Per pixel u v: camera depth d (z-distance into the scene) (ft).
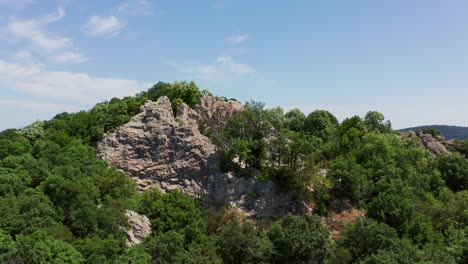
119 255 204.95
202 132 354.13
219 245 215.10
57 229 205.87
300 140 314.14
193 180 309.01
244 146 301.84
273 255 214.90
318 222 228.02
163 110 335.67
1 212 207.21
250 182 305.94
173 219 249.75
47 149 298.15
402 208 288.92
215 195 301.22
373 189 321.93
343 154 374.22
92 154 305.73
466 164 391.24
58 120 374.84
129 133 321.11
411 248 219.82
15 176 248.11
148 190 288.30
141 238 233.76
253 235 217.77
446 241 269.64
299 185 306.96
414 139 475.31
